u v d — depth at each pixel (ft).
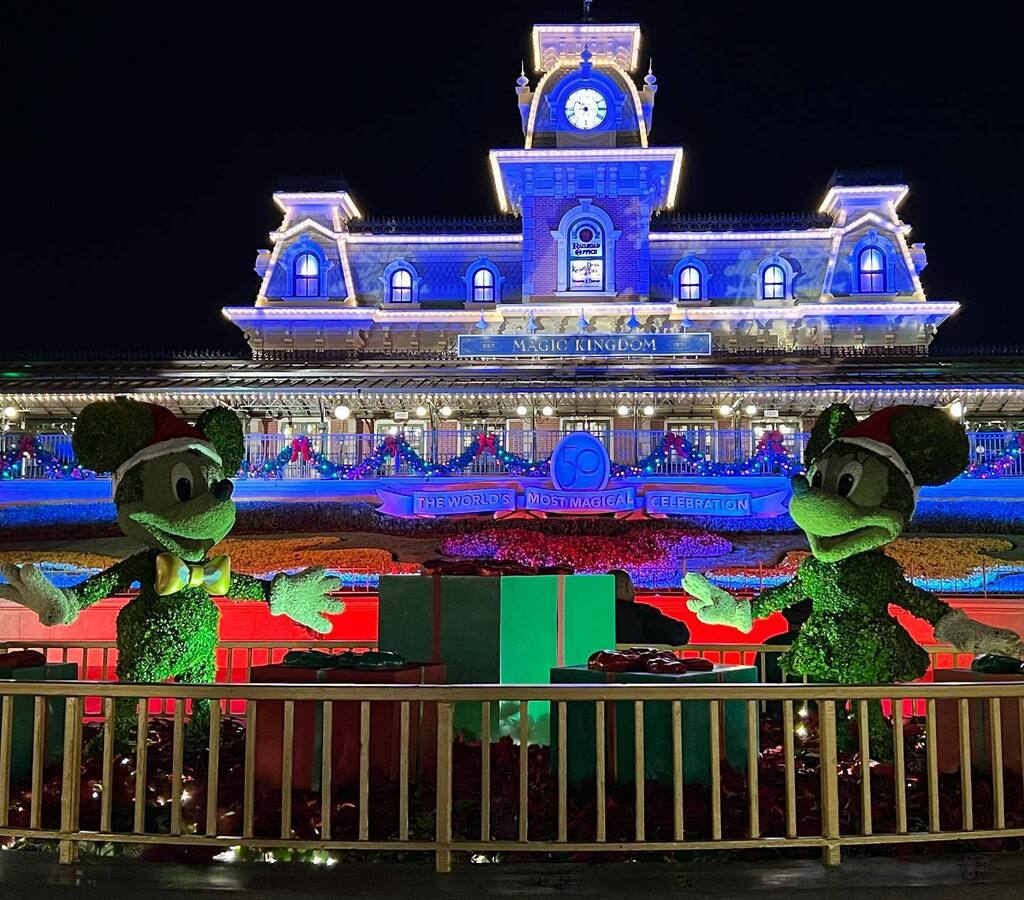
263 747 25.45
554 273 133.39
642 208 134.00
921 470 29.32
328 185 139.33
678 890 19.83
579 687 20.85
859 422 30.76
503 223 139.74
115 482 30.55
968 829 21.48
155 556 30.55
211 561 31.04
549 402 111.86
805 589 30.58
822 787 21.45
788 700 21.24
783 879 20.45
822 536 29.50
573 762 26.08
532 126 136.15
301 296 135.74
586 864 21.43
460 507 93.45
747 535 90.27
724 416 116.26
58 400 110.42
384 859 21.93
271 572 88.74
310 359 126.62
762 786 25.48
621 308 131.44
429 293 137.39
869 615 29.17
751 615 31.19
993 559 85.20
